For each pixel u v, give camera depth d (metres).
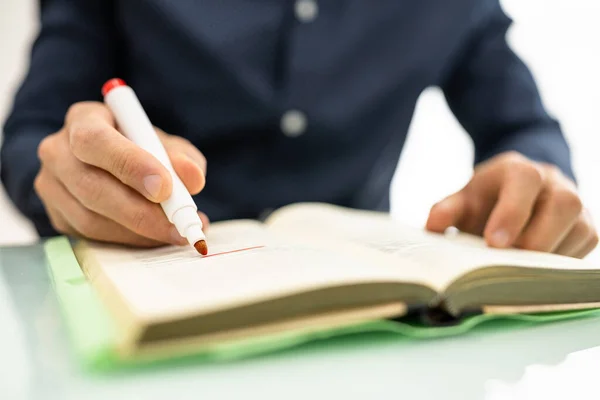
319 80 0.77
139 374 0.23
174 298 0.24
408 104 0.86
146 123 0.41
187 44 0.75
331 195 0.80
